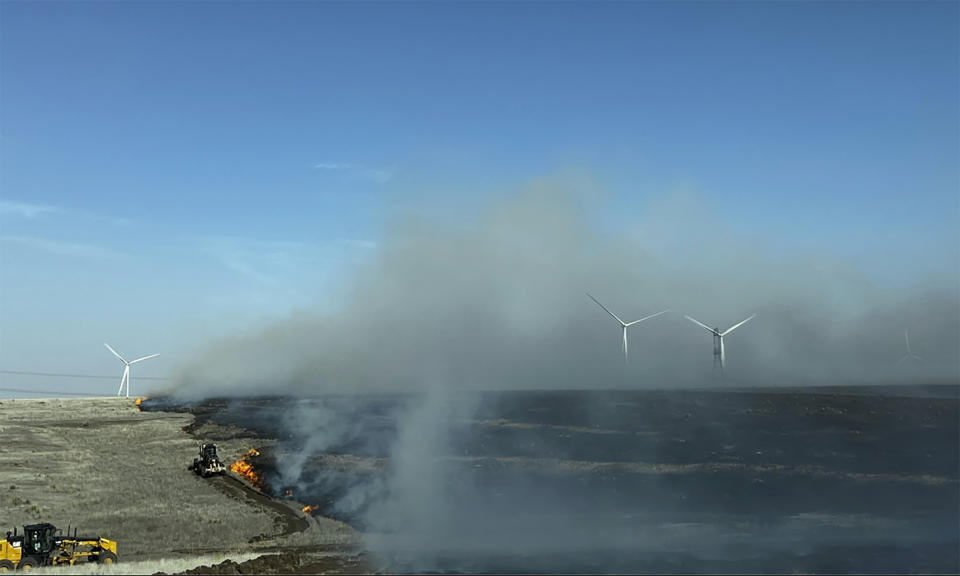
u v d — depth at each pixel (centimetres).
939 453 7044
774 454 7450
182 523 5741
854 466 6812
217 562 4056
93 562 4166
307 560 4219
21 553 4103
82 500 6625
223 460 8731
